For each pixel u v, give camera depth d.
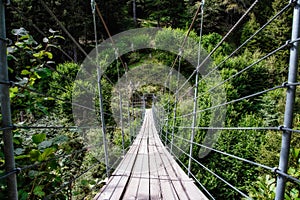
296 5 0.64
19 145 1.15
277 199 0.69
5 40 0.61
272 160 5.52
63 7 14.43
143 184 1.94
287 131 0.66
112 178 2.12
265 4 17.28
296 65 0.64
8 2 0.62
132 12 25.69
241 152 6.36
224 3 18.92
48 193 1.20
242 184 5.97
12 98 1.17
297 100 6.62
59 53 12.45
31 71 1.15
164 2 21.89
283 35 13.41
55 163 1.16
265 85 10.50
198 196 1.65
